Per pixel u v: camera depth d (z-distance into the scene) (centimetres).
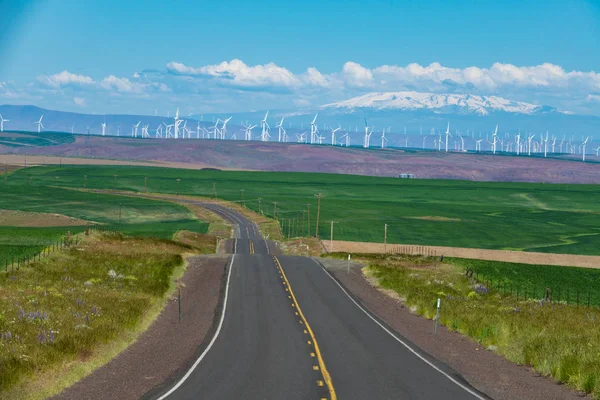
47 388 3647
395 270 11294
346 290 8838
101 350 4556
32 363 3950
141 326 5628
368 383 3997
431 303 7450
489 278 12538
